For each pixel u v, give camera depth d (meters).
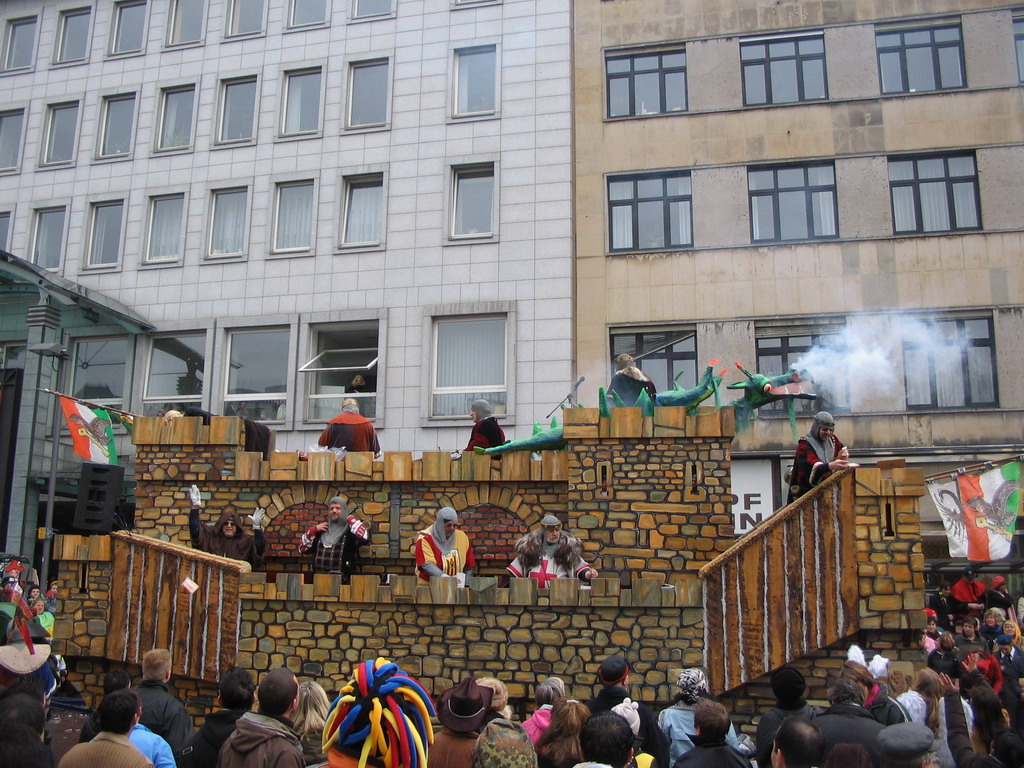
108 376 26.55
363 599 10.55
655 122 24.34
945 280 22.09
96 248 27.58
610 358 23.42
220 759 5.54
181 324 25.89
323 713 6.72
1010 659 10.25
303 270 25.34
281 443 24.58
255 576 10.88
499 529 12.38
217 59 27.36
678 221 23.95
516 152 24.52
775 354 22.72
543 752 5.53
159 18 28.23
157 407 25.89
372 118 26.03
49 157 28.56
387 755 5.18
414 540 12.52
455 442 23.44
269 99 26.69
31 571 16.38
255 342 25.66
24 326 26.89
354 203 25.77
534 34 25.12
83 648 11.41
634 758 5.91
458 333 24.19
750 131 23.75
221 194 26.78
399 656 10.36
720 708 5.73
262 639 10.78
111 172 27.56
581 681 9.92
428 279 24.38
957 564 19.14
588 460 11.47
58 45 29.12
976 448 20.98
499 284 23.91
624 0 25.12
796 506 10.21
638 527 11.23
